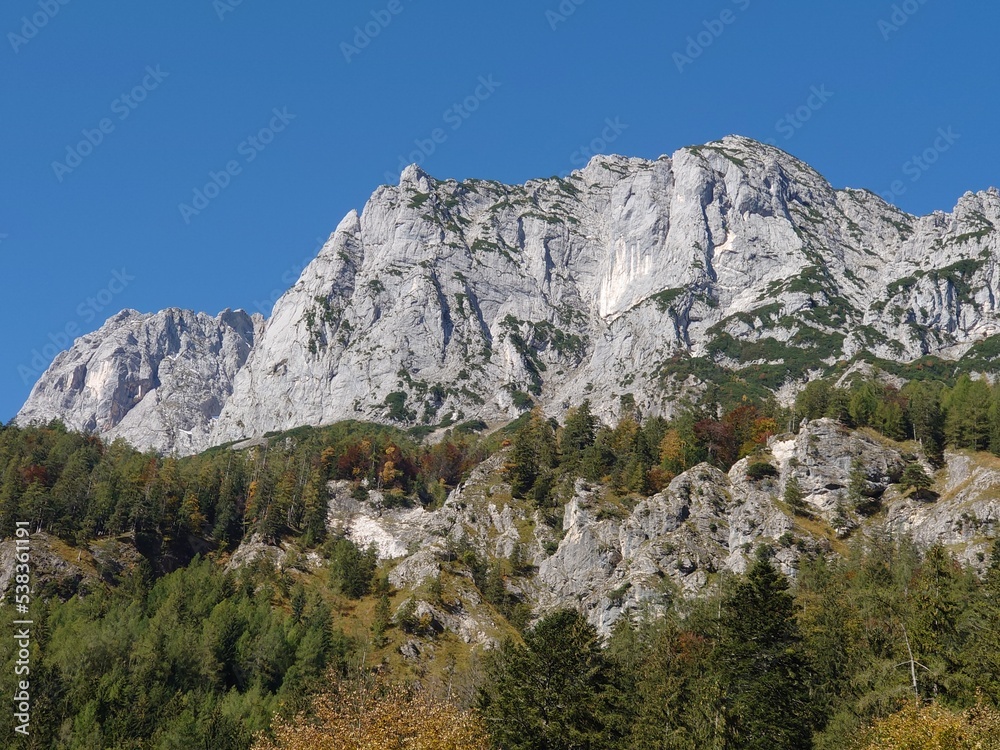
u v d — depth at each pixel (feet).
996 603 298.97
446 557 556.92
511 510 615.98
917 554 424.87
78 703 354.95
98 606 469.98
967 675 264.72
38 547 527.81
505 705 265.75
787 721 256.73
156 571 575.38
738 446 620.90
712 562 483.92
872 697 267.39
